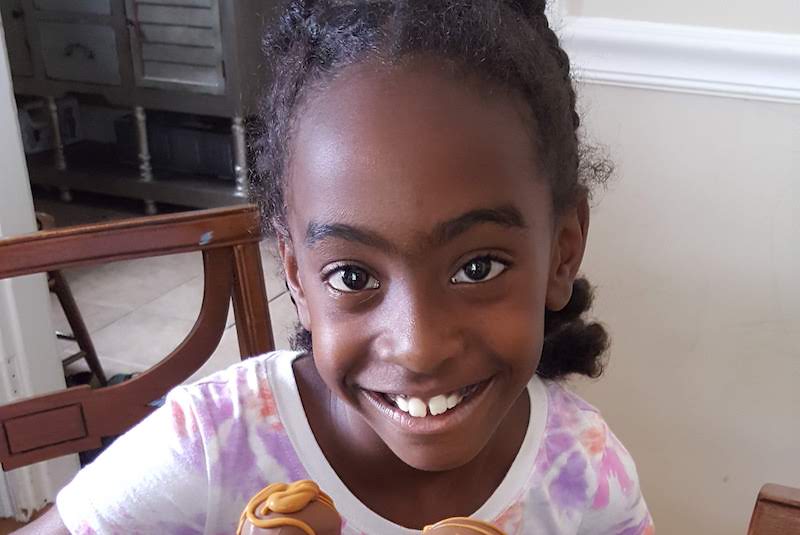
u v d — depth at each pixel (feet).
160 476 1.35
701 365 2.41
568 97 1.19
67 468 3.34
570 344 1.53
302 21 1.18
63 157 6.44
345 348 1.04
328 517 0.93
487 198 0.96
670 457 2.56
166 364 1.89
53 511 1.41
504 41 1.03
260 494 0.95
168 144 6.23
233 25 5.51
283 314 4.58
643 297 2.39
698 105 2.14
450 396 1.07
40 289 3.13
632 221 2.31
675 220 2.27
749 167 2.16
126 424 1.87
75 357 3.85
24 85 6.32
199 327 1.92
